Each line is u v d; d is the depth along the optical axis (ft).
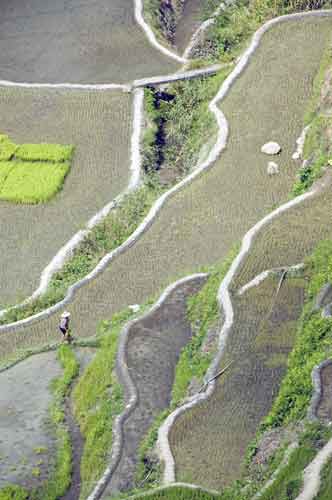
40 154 236.02
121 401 175.22
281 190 212.84
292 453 155.43
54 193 227.61
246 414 166.09
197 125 238.68
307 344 172.96
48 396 183.32
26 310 201.05
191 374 175.73
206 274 195.72
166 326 187.21
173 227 208.03
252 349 175.32
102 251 211.20
